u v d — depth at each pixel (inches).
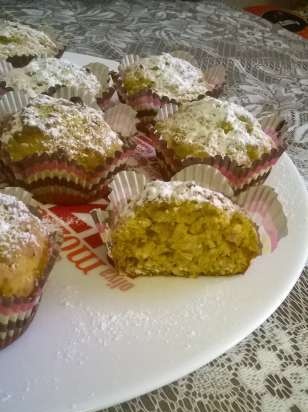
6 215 6.0
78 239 7.5
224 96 11.9
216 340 6.1
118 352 5.9
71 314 6.3
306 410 5.9
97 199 8.5
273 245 7.5
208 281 7.0
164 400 5.8
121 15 15.1
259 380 6.1
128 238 6.9
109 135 8.4
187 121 8.9
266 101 12.0
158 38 14.1
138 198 7.2
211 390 5.9
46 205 8.3
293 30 17.3
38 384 5.4
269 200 7.8
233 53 13.9
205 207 6.9
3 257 5.6
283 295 6.9
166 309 6.5
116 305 6.5
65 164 7.9
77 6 15.2
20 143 7.9
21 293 5.6
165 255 7.0
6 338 5.7
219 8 16.6
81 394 5.3
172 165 8.7
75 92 9.3
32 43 11.0
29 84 9.4
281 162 9.3
